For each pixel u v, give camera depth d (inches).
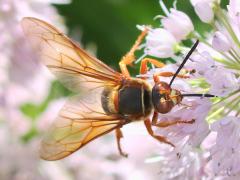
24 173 13.2
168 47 8.6
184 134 8.2
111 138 13.5
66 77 8.6
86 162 13.3
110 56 14.8
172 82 8.2
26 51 12.5
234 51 8.2
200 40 8.5
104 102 8.6
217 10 8.4
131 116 8.5
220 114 8.2
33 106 13.4
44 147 8.5
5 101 13.2
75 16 15.2
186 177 8.6
